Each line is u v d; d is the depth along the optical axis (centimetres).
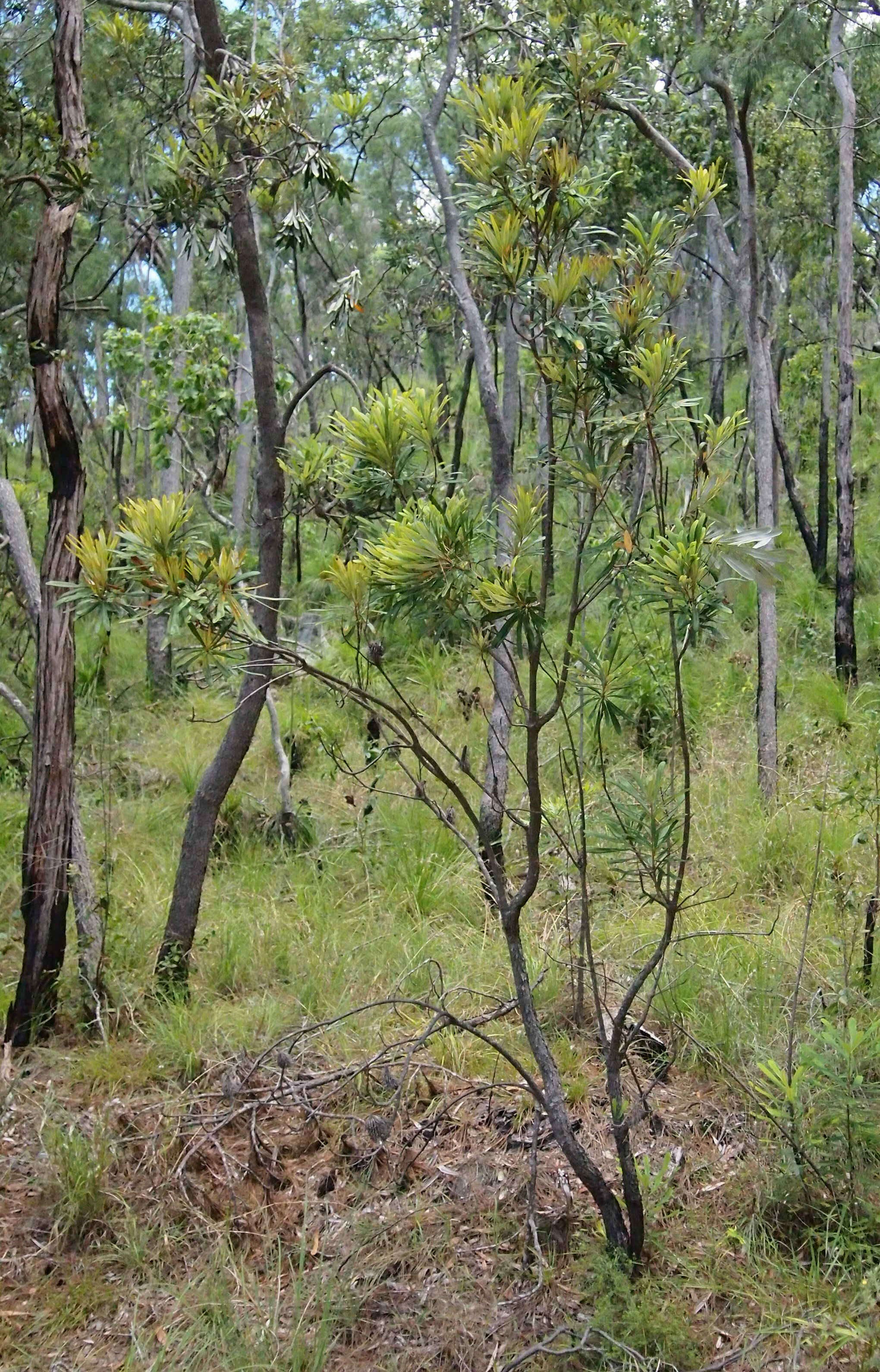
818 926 467
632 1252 294
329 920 517
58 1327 295
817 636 966
